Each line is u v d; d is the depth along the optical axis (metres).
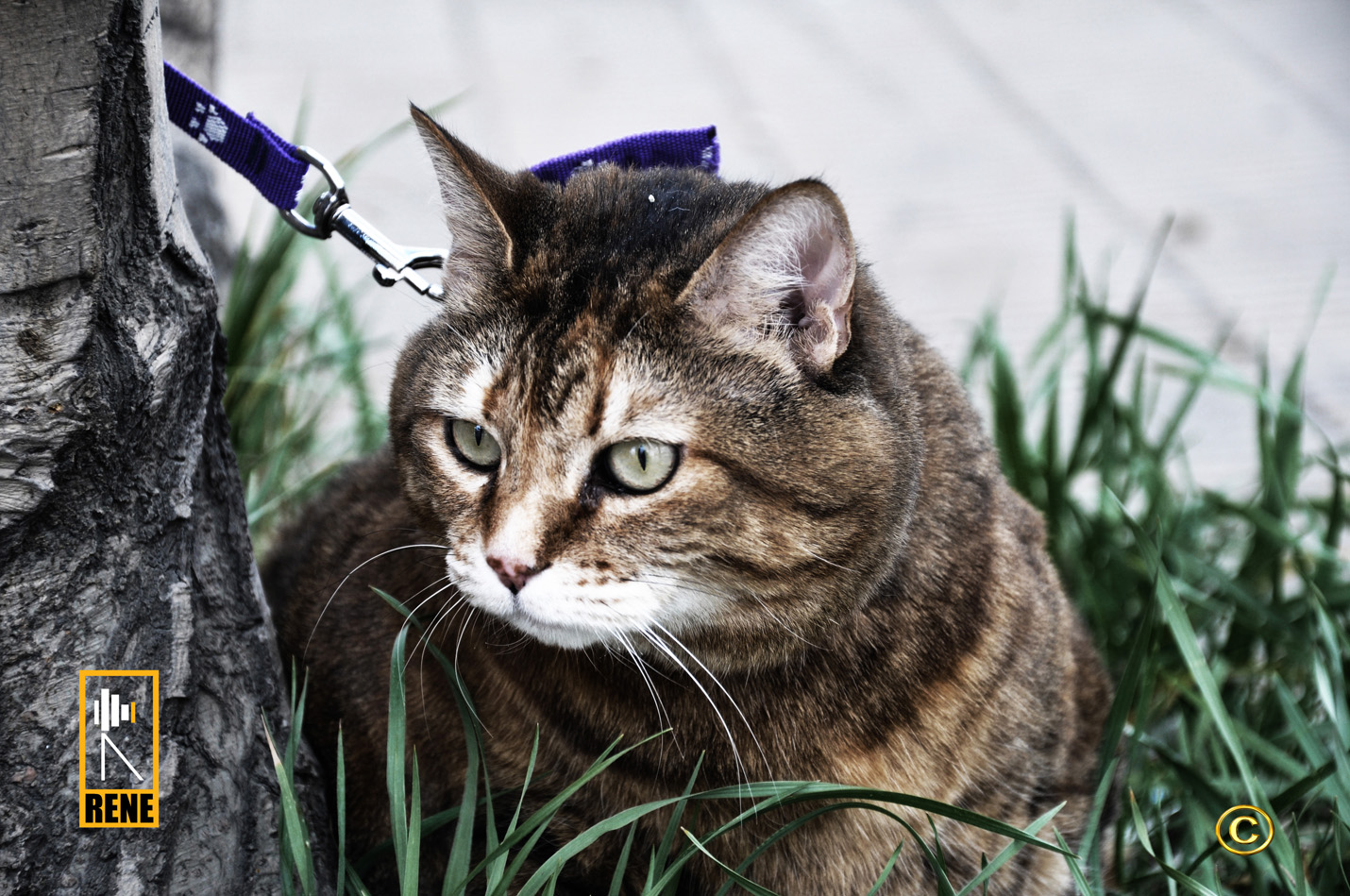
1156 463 0.85
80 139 0.57
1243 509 0.82
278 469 0.84
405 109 1.76
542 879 0.61
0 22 0.56
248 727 0.64
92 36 0.57
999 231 1.49
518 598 0.62
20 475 0.58
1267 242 1.44
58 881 0.60
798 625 0.63
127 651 0.61
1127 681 0.66
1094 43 2.19
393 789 0.62
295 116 1.70
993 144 1.75
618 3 2.52
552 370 0.62
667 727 0.65
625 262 0.63
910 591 0.64
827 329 0.62
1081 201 1.57
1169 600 0.68
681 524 0.62
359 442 0.91
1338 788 0.67
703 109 1.86
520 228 0.64
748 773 0.65
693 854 0.64
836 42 2.26
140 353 0.59
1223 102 1.88
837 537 0.63
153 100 0.59
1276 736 0.76
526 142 1.67
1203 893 0.64
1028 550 0.69
